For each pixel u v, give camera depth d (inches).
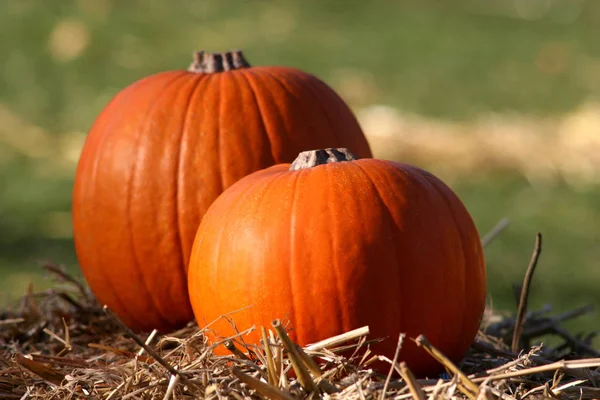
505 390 147.9
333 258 153.9
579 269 378.3
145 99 201.5
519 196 472.4
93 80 656.4
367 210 156.3
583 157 518.6
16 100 610.2
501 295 346.9
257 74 205.6
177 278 196.7
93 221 201.3
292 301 154.9
